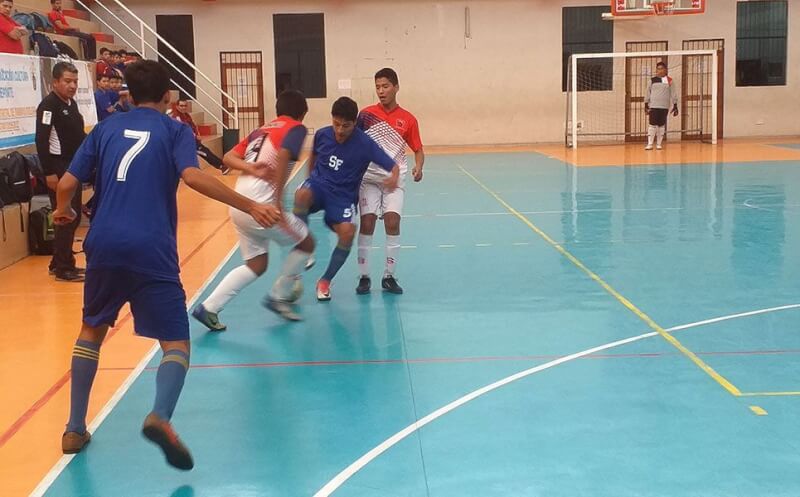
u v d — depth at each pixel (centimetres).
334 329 569
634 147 2169
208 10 2277
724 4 2323
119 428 402
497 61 2345
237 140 2072
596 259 784
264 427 400
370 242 670
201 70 2294
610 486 332
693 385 445
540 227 972
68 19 1702
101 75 1252
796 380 450
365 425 400
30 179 893
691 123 2373
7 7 1077
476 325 570
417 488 333
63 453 374
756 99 2367
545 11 2327
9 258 826
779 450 363
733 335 535
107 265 351
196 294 675
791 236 875
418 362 494
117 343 541
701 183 1343
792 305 606
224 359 507
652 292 653
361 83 2334
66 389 462
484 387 448
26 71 993
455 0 2312
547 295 650
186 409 425
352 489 334
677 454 360
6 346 547
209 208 1193
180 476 349
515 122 2372
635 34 2339
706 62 2341
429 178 1553
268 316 606
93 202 366
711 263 755
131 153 356
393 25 2317
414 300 645
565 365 482
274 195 535
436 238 919
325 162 628
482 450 368
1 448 381
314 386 455
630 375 463
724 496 322
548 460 357
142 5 2256
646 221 994
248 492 333
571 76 2338
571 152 2061
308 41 2311
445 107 2359
